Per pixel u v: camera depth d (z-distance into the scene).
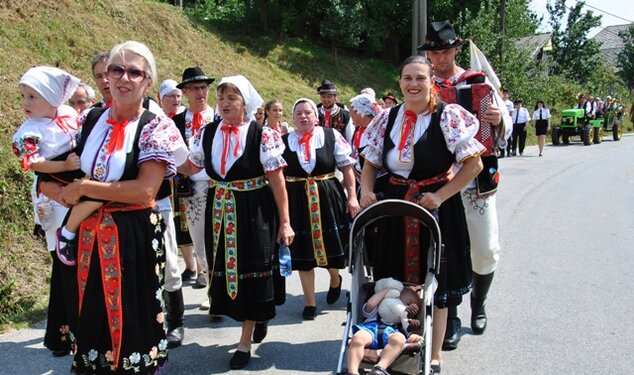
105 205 3.10
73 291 3.22
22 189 6.20
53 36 11.02
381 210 3.51
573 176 13.85
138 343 3.13
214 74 15.49
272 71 19.00
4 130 6.88
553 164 16.41
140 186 3.03
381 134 3.85
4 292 5.05
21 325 4.78
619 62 50.31
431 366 3.82
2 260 5.46
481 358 4.27
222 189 4.09
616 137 25.75
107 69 3.09
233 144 4.05
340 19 22.33
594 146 22.73
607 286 5.83
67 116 3.58
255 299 4.07
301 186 5.19
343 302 5.55
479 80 4.25
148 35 14.79
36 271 5.59
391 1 25.34
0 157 6.38
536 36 37.50
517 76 25.30
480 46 24.22
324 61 21.80
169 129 3.15
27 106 3.44
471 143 3.53
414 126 3.66
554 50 38.53
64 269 3.24
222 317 5.14
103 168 3.04
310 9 23.06
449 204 3.72
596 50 38.94
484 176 4.29
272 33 21.34
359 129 6.36
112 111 3.17
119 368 3.09
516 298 5.50
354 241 3.62
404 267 3.84
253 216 4.05
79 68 10.63
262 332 4.55
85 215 3.08
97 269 3.07
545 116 18.72
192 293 5.75
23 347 4.41
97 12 13.55
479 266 4.50
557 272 6.29
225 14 20.84
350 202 5.27
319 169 5.23
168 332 4.53
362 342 3.35
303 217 5.14
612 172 14.59
